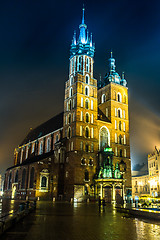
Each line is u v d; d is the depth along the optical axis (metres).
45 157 78.06
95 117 80.00
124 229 18.97
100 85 98.12
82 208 40.84
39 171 74.75
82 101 78.94
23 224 20.36
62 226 19.83
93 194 70.19
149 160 115.50
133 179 134.00
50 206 43.94
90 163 73.75
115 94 90.00
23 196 82.19
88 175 71.94
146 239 15.16
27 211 27.97
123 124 87.81
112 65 96.94
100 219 25.22
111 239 15.01
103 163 73.69
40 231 17.14
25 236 15.19
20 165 95.69
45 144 97.19
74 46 88.88
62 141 76.75
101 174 69.75
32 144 111.50
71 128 77.00
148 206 49.53
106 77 95.06
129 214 31.19
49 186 75.62
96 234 16.61
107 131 82.69
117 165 72.31
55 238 14.89
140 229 19.12
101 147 79.44
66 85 86.25
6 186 106.62
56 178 73.88
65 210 35.88
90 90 82.12
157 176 105.81
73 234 16.41
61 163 74.88
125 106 91.06
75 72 83.25
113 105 87.62
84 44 88.44
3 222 15.48
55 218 25.28
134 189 131.50
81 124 75.81
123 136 86.12
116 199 68.25
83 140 74.50
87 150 74.50
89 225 20.73
